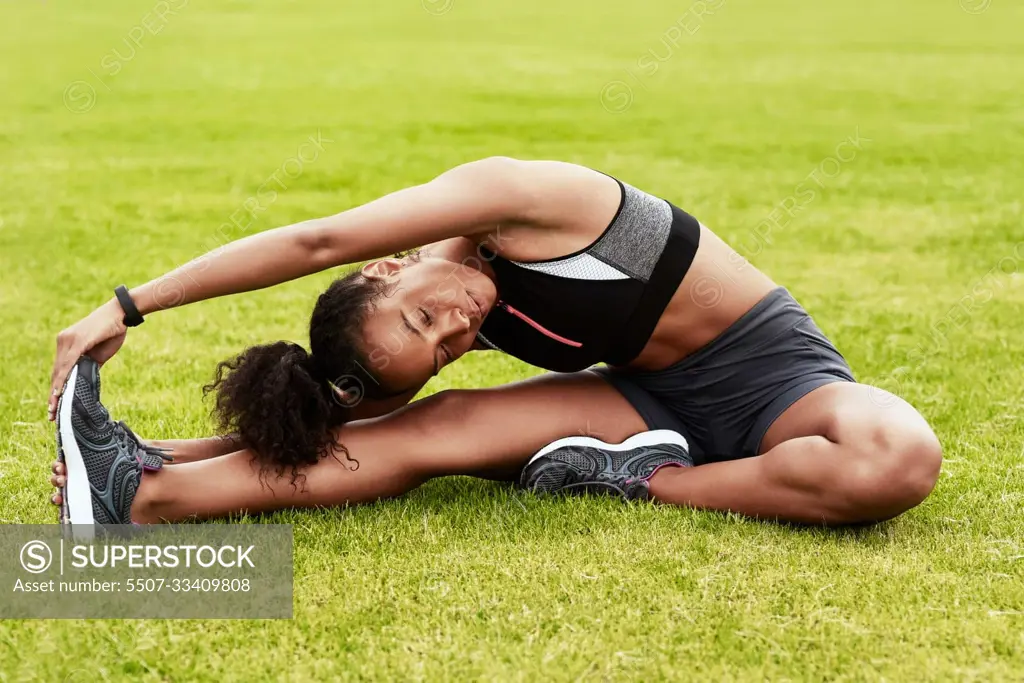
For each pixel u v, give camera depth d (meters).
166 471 5.13
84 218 13.35
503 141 19.39
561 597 4.44
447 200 5.07
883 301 10.16
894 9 45.31
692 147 18.88
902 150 18.52
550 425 5.54
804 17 42.12
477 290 5.18
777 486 5.14
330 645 4.10
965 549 4.95
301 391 5.18
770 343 5.56
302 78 26.52
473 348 5.72
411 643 4.09
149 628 4.20
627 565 4.70
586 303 5.30
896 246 12.41
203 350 8.39
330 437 5.28
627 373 5.81
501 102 23.55
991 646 4.10
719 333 5.56
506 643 4.09
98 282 10.44
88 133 19.53
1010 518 5.33
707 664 3.99
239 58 29.50
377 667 3.95
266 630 4.18
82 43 30.64
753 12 43.88
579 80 26.73
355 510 5.32
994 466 6.02
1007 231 13.06
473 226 5.12
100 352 5.06
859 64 29.33
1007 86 25.44
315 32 35.75
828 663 3.99
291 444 5.19
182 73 26.73
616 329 5.39
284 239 4.96
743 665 3.99
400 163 17.45
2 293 9.95
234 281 4.97
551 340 5.45
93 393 4.95
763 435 5.52
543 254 5.24
